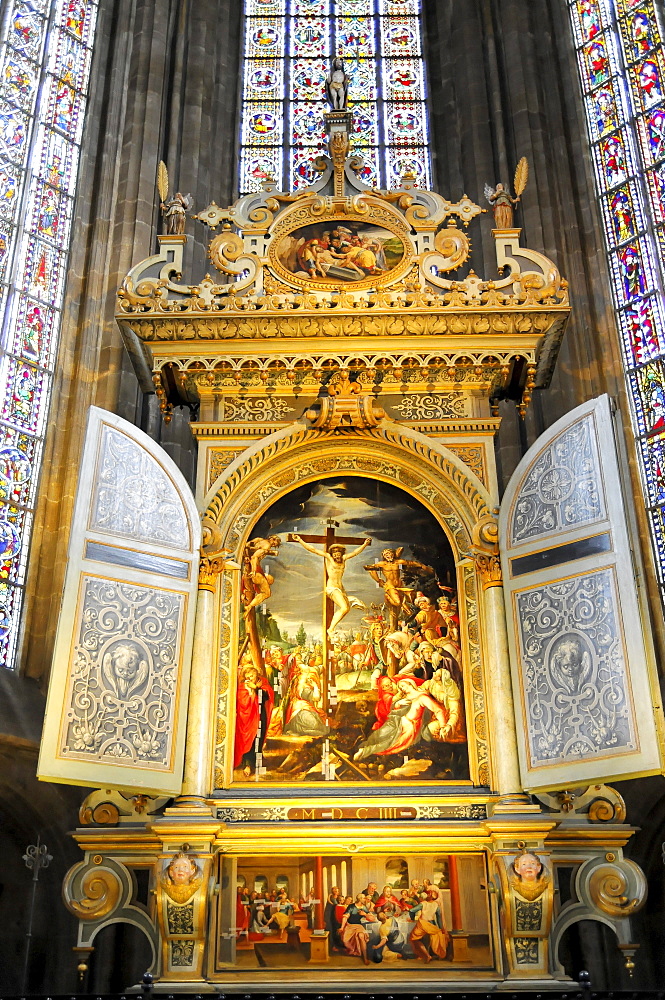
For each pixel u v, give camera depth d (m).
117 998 8.29
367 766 10.54
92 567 10.33
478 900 9.91
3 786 12.87
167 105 17.89
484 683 10.77
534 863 9.55
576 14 18.45
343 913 9.87
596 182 17.20
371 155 19.02
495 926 9.78
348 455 11.79
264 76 19.69
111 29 18.08
